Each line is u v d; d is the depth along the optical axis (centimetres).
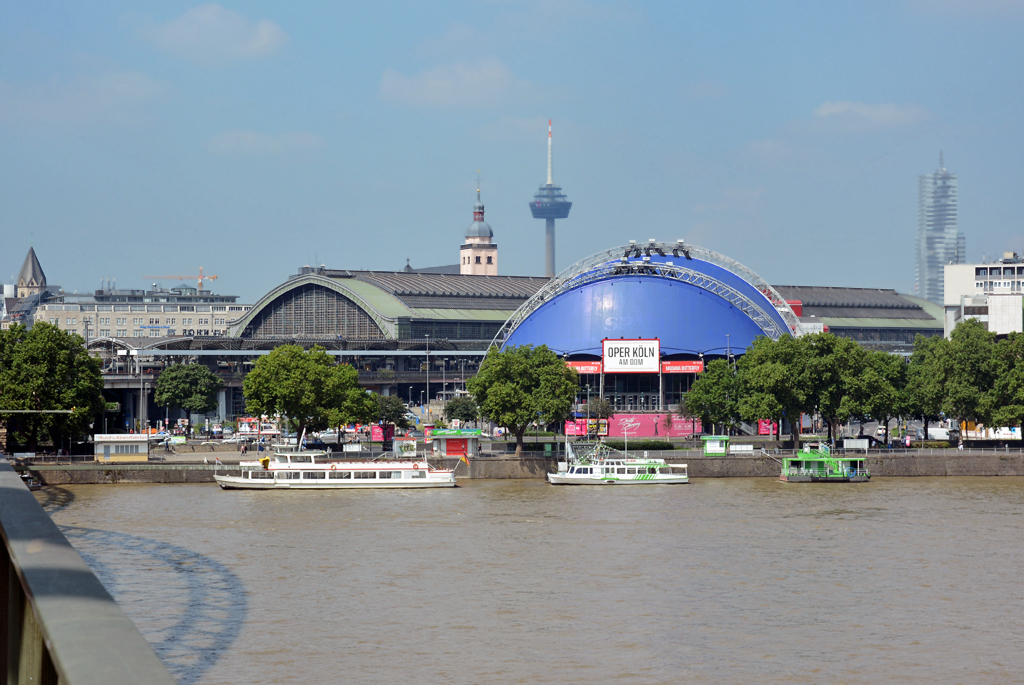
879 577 15862
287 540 18888
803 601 14400
